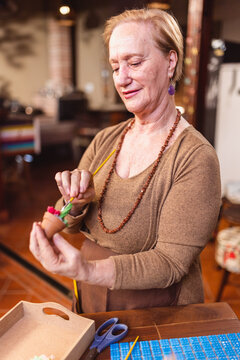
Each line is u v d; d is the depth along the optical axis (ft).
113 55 3.25
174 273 3.05
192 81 10.16
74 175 3.42
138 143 3.67
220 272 9.59
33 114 19.15
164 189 3.31
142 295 3.58
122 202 3.52
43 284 8.98
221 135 13.07
